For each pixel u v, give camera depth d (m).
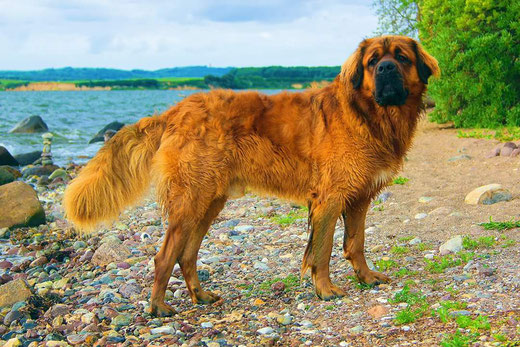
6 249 7.88
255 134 4.99
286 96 5.15
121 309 5.12
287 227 8.04
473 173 9.75
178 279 6.04
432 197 8.41
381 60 4.66
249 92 5.17
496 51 14.67
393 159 4.99
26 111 44.25
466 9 14.98
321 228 4.90
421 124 17.27
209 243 7.41
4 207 9.02
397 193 9.03
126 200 5.20
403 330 3.92
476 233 6.25
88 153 19.91
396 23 21.47
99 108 52.25
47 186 13.39
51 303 5.39
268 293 5.31
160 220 9.12
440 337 3.70
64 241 8.10
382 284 5.13
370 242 6.68
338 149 4.82
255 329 4.36
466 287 4.62
